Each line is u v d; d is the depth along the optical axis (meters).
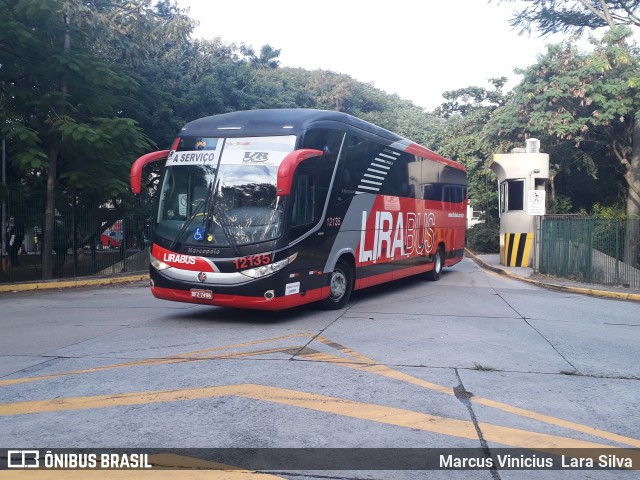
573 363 8.05
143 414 5.73
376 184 13.27
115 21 20.77
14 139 16.30
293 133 10.24
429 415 5.80
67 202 18.83
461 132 36.66
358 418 5.66
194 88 25.73
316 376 6.98
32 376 7.14
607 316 12.23
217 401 6.08
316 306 11.84
